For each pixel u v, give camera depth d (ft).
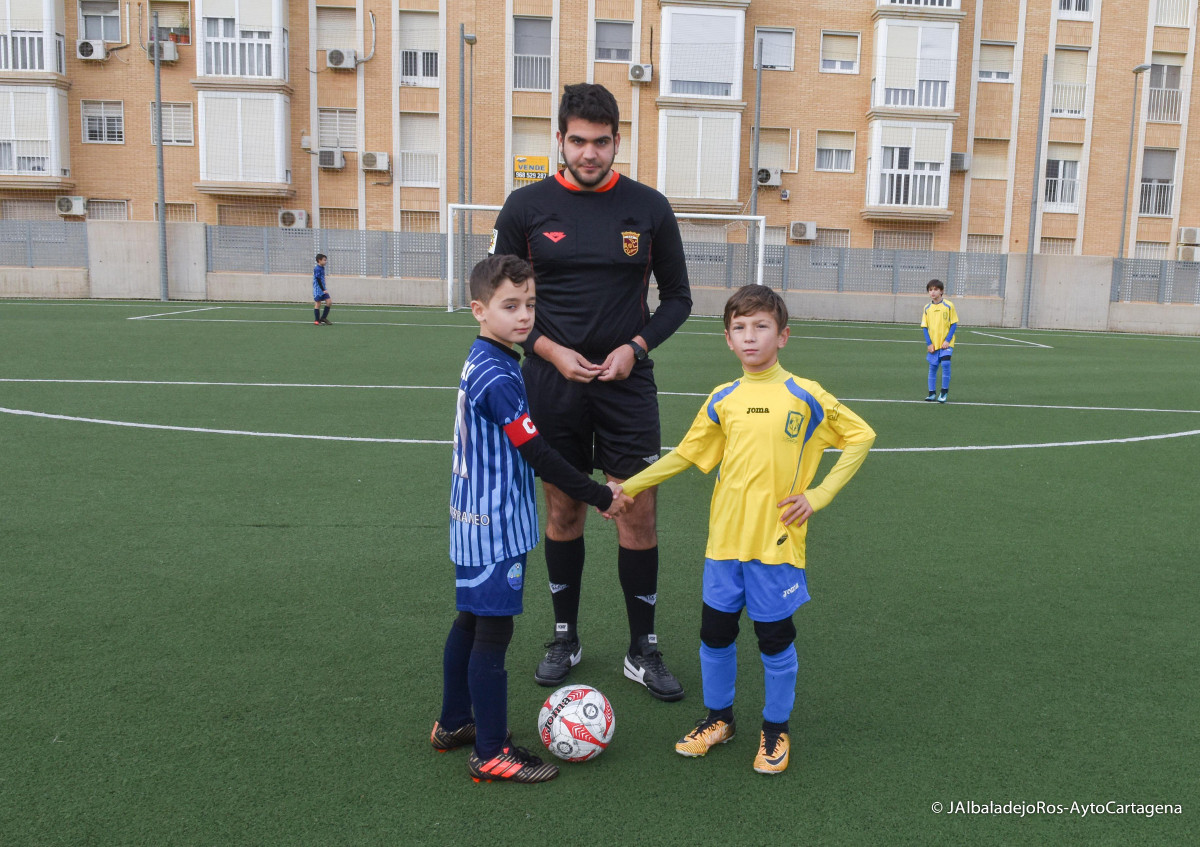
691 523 19.86
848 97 106.52
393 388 38.19
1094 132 109.19
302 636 13.26
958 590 15.87
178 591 14.94
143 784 9.37
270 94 100.32
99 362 43.60
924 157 105.81
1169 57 109.29
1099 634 13.97
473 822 8.86
